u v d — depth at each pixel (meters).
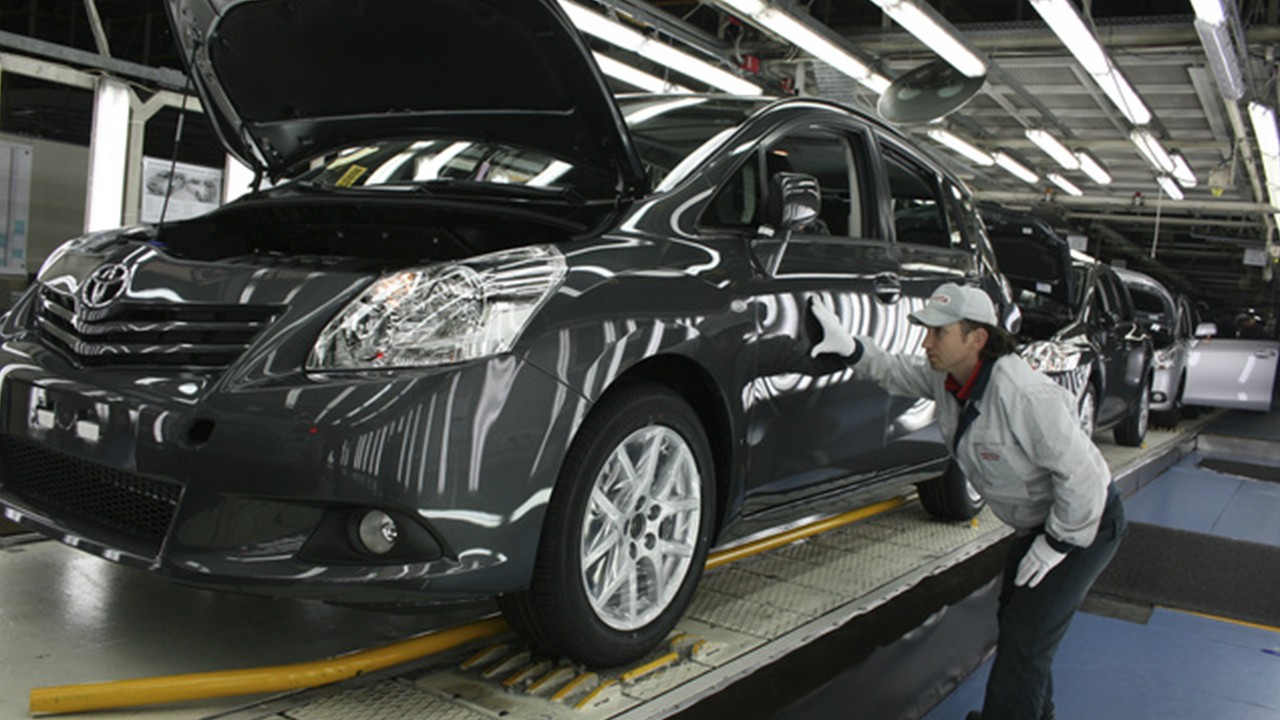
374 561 1.88
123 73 8.04
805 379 2.72
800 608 2.77
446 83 2.51
